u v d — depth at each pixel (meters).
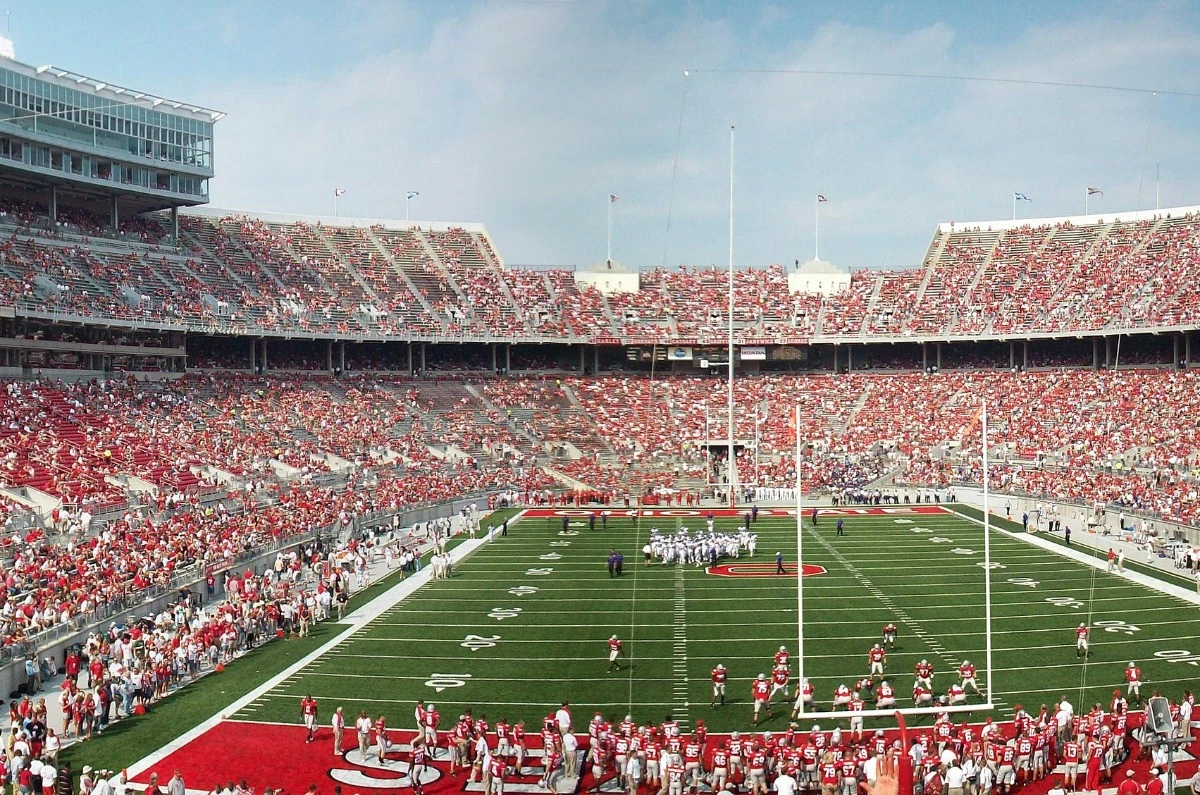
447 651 29.95
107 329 57.75
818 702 25.00
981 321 76.56
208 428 54.16
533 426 70.56
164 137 65.38
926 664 24.22
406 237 84.44
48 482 40.47
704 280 86.69
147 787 19.91
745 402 75.31
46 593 29.05
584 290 84.00
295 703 25.52
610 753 21.58
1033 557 43.44
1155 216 81.19
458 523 53.94
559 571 41.69
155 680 25.97
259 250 74.38
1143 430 61.50
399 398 70.00
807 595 36.44
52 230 60.34
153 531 37.53
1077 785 20.45
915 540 48.06
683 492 63.19
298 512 45.88
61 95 59.22
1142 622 32.06
